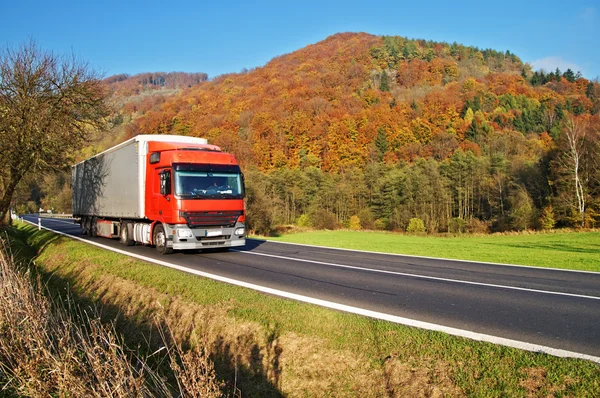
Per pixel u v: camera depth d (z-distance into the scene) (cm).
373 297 734
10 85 1706
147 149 1434
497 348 468
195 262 1159
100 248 1480
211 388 401
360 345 519
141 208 1433
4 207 1883
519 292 793
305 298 718
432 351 476
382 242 2177
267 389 519
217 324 652
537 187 4803
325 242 2103
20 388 440
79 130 1894
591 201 3922
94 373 417
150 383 501
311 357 530
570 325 567
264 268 1067
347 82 11356
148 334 717
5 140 1667
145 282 899
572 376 403
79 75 1845
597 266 1195
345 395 467
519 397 391
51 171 1936
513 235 2928
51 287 1080
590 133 4094
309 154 7244
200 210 1237
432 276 981
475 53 15062
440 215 5459
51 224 3909
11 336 512
